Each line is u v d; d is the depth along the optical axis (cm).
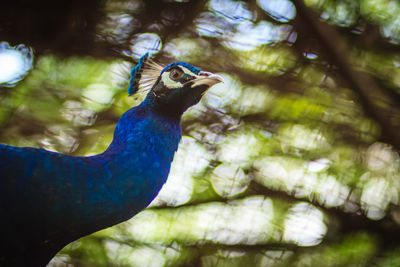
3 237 437
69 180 439
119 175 454
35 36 938
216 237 1005
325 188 1016
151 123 494
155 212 1011
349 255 997
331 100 983
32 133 958
